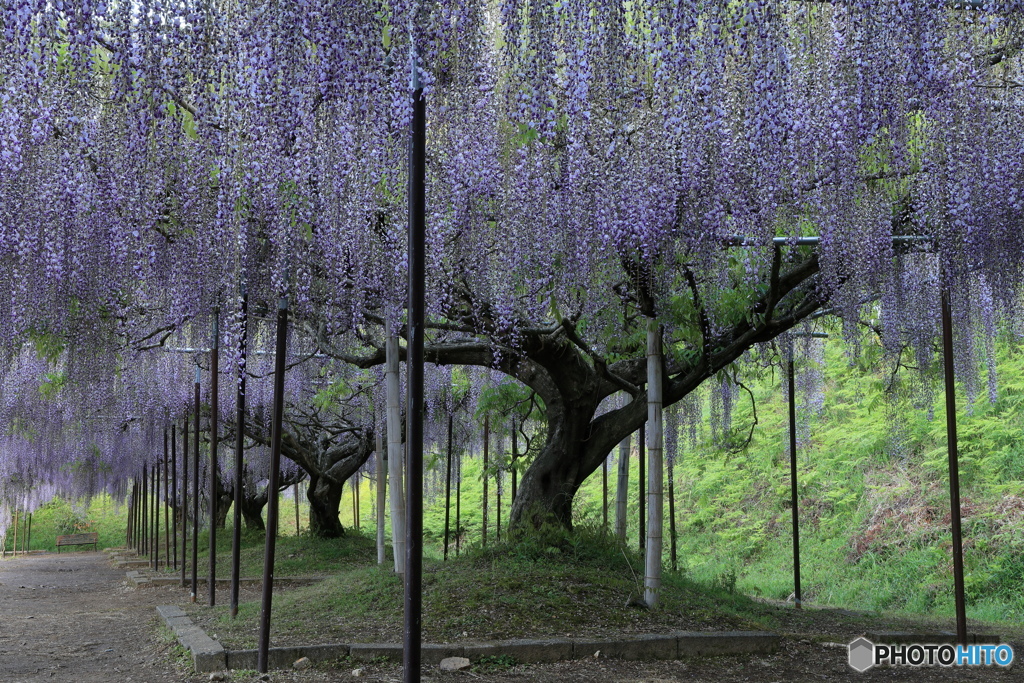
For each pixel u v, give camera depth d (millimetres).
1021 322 7703
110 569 18625
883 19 4469
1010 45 4871
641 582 7559
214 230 5316
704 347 7504
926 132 5039
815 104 4652
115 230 4930
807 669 5602
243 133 4316
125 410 12141
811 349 10680
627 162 4805
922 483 14727
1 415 11445
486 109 4688
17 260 5000
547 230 5309
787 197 5262
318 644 5730
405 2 4074
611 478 21172
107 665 6191
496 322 6832
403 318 8062
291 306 6754
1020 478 13258
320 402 12680
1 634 7945
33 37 3918
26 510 25875
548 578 7086
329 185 4691
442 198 5285
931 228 5770
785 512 16766
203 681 5270
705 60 4328
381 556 9023
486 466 11344
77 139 4379
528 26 4445
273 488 5625
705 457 20047
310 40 4102
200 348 10586
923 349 8422
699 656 5898
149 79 4078
